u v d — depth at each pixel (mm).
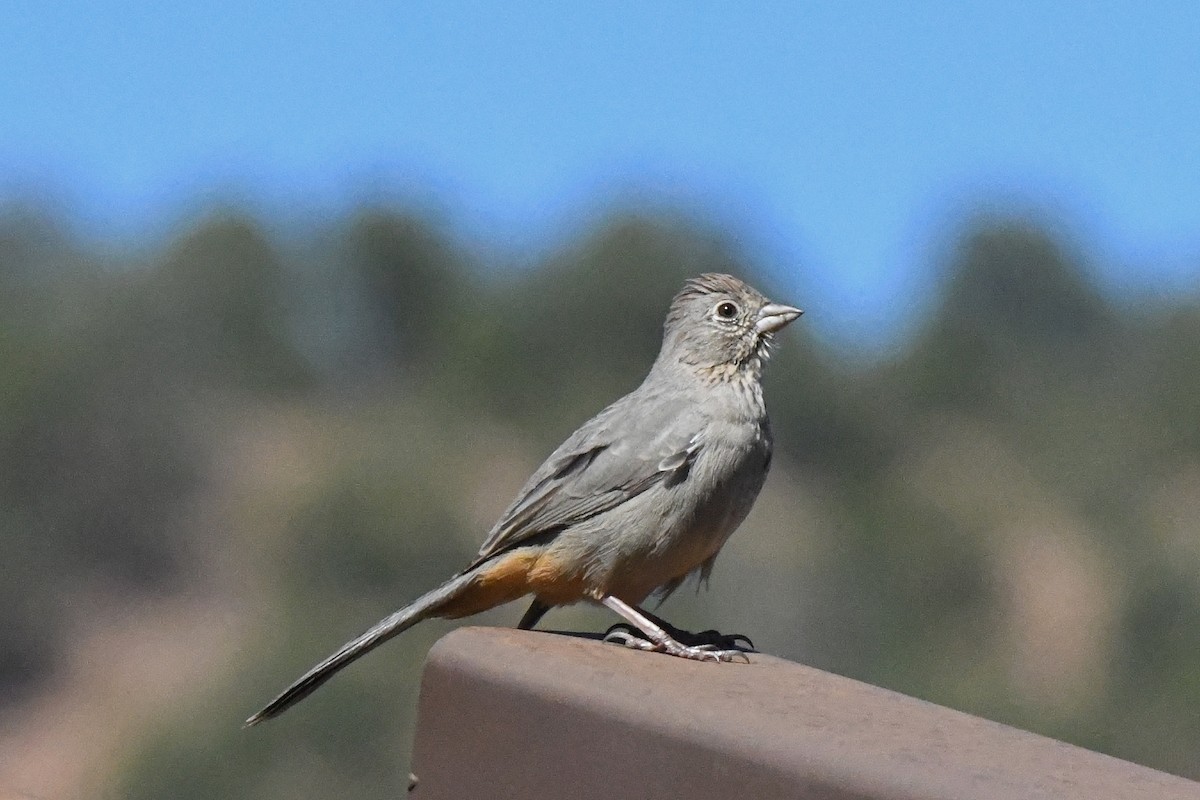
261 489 24266
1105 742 18828
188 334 27156
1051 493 23141
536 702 4551
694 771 4309
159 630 22375
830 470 23859
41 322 27078
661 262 26188
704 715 4363
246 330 27250
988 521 21859
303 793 16391
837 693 4965
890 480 23266
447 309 28000
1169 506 22672
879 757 4195
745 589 19875
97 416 24766
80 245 29891
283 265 28391
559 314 26188
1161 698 19141
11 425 23859
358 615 20516
